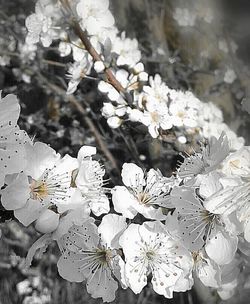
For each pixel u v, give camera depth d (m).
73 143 0.22
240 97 0.23
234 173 0.10
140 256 0.11
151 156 0.20
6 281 0.23
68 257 0.11
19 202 0.10
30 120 0.23
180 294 0.20
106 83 0.15
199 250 0.11
